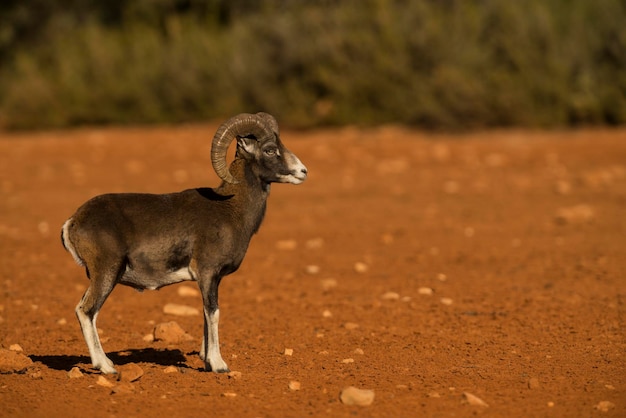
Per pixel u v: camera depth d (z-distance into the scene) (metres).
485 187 81.00
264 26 129.00
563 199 75.12
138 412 29.55
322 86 119.62
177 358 37.50
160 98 131.75
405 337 40.91
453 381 33.59
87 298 32.53
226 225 33.34
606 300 47.28
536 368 35.56
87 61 141.12
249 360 36.88
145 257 32.59
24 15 161.38
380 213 72.06
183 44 135.88
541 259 57.06
